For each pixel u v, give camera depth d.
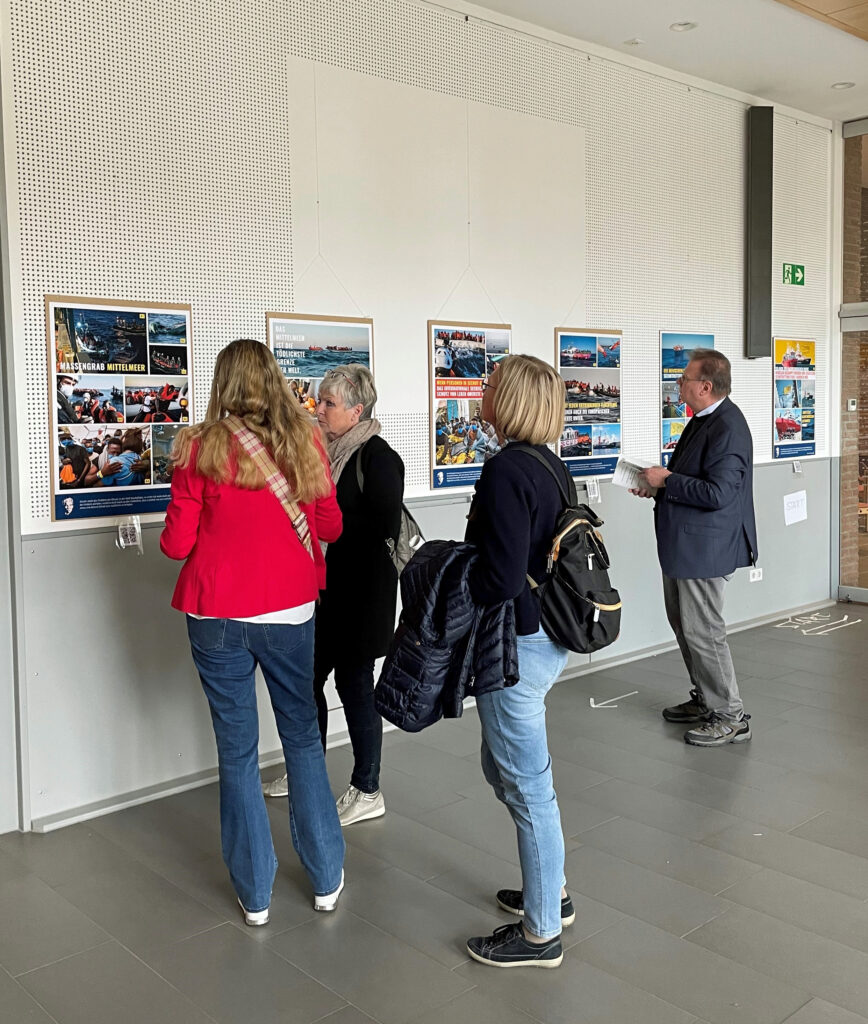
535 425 2.46
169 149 3.80
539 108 5.18
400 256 4.61
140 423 3.75
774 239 6.79
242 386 2.70
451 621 2.37
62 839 3.43
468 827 3.46
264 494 2.65
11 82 3.37
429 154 4.69
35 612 3.49
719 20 5.12
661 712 4.81
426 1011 2.38
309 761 2.83
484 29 4.89
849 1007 2.37
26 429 3.47
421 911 2.88
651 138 5.82
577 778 3.91
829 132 7.18
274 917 2.85
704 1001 2.40
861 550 7.53
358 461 3.39
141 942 2.72
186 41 3.82
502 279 5.06
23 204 3.42
